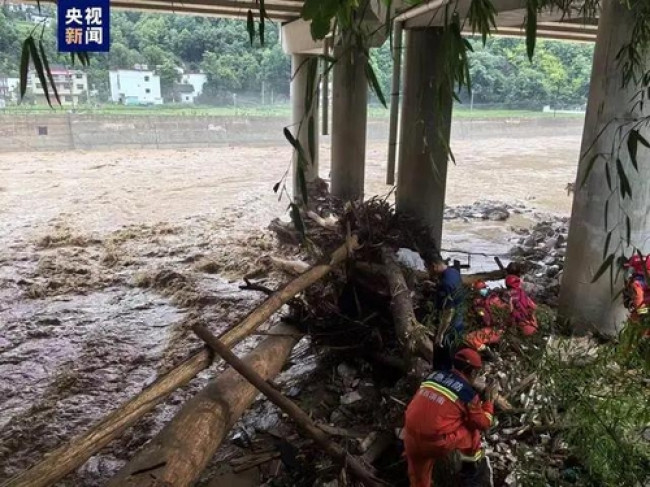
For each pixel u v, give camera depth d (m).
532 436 5.18
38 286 11.12
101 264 12.63
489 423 4.32
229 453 5.99
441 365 5.47
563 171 28.30
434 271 7.83
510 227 16.36
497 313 6.12
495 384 4.53
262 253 13.03
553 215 17.97
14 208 18.33
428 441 4.24
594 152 6.98
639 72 6.36
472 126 44.94
